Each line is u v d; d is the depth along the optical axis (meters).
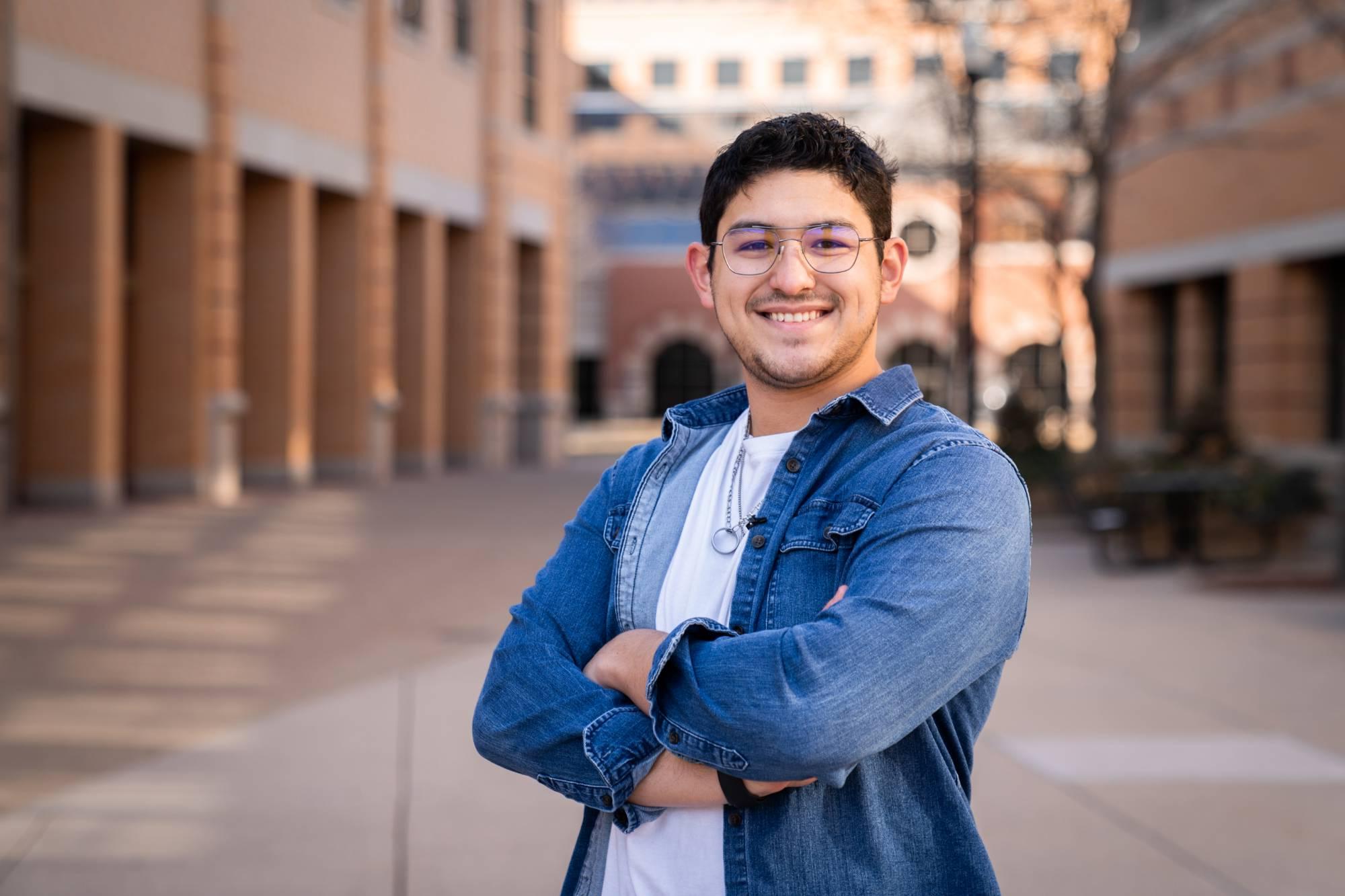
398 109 25.05
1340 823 5.02
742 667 1.65
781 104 46.06
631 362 47.91
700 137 46.84
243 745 6.17
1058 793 5.42
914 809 1.78
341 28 22.97
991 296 42.31
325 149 22.52
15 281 15.62
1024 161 21.56
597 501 2.06
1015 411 18.20
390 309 24.98
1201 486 13.18
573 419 49.16
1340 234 14.73
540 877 4.49
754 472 1.92
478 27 28.44
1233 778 5.64
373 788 5.49
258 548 13.80
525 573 12.40
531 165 30.61
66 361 16.98
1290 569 12.40
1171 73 18.77
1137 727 6.55
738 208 1.89
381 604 10.48
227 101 19.25
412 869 4.55
